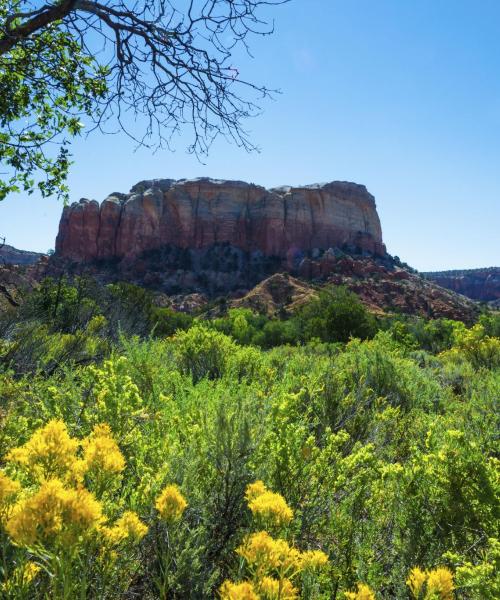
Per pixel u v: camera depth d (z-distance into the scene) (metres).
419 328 34.56
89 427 2.32
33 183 7.14
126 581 1.50
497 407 4.44
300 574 1.55
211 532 1.94
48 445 1.27
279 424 2.48
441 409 5.35
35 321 7.04
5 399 3.04
